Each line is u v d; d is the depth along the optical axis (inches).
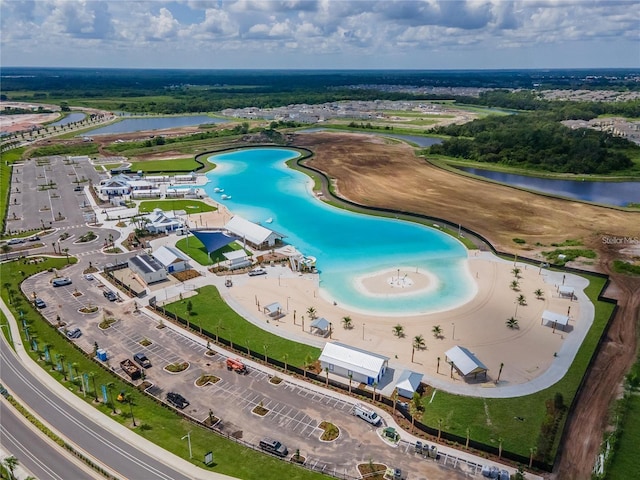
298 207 7509.8
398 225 6663.4
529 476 2509.8
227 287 4790.8
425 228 6525.6
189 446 2672.2
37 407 3051.2
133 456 2635.3
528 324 4077.3
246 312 4303.6
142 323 4104.3
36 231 6328.7
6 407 3065.9
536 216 6875.0
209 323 4106.8
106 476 2500.0
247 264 5300.2
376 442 2763.3
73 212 7175.2
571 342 3799.2
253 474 2500.0
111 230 6417.3
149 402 3097.9
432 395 3189.0
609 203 7701.8
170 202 7755.9
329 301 4520.2
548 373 3415.4
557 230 6299.2
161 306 4377.5
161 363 3540.8
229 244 5925.2
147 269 4901.6
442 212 7096.5
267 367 3511.3
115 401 3110.2
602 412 3019.2
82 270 5142.7
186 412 3014.3
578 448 2711.6
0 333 3927.2
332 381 3353.8
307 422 2930.6
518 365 3516.2
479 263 5354.3
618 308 4320.9
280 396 3186.5
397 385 3193.9
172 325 4077.3
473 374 3326.8
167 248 5359.3
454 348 3548.2
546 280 4889.3
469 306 4394.7
